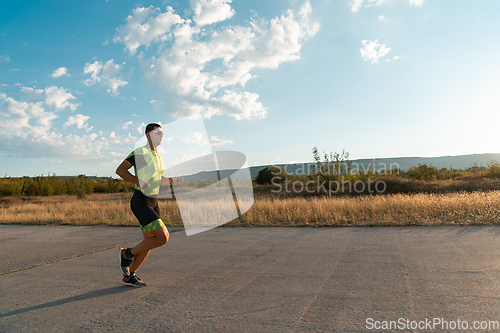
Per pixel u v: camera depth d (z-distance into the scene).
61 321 2.35
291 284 3.00
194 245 5.42
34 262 4.61
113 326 2.22
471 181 17.58
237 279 3.26
